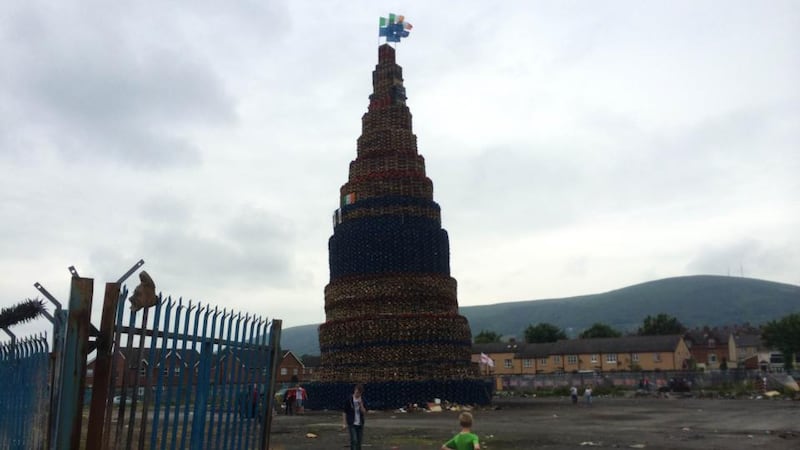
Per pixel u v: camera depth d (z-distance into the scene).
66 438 9.12
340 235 54.28
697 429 29.19
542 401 62.97
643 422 33.78
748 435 26.14
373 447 23.22
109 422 9.49
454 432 28.80
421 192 54.59
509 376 90.25
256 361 12.53
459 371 50.03
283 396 51.53
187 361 10.65
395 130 56.44
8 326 12.55
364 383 48.03
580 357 118.38
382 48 59.84
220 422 11.37
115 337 9.66
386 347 49.09
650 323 146.38
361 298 51.59
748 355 148.12
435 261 53.19
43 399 10.25
